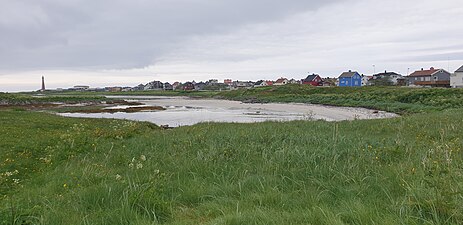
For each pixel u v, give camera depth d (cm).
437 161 579
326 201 487
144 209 460
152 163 809
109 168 805
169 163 805
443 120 1580
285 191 548
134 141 1257
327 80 14600
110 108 5853
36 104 6938
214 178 634
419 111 3672
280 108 5456
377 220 388
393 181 547
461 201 401
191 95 13775
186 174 688
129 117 4062
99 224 431
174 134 1446
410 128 1404
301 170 643
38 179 760
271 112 4662
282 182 586
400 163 652
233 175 648
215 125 1991
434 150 715
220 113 4644
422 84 8469
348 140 973
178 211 476
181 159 822
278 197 500
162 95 14812
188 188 568
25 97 7619
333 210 434
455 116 1750
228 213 443
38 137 1393
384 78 11069
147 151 1015
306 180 600
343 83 11550
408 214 401
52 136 1404
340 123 1842
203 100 9800
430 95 4712
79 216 454
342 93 7294
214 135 1242
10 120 2181
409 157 702
